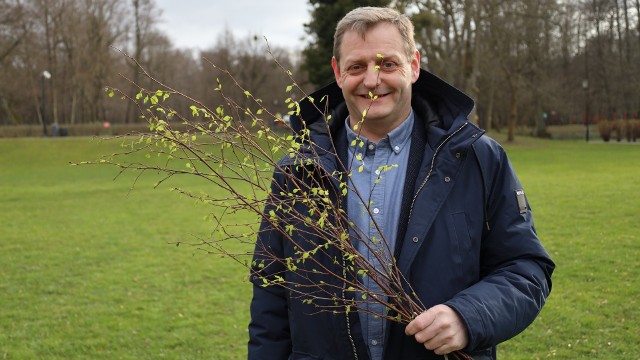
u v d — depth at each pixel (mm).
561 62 48969
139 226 11891
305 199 1889
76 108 59000
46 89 52125
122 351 5461
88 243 10258
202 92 41344
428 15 27219
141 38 54344
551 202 12758
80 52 50844
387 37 2037
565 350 5020
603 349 5000
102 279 7859
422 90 2248
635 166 21219
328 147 2201
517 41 35156
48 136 43031
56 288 7484
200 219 12547
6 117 55812
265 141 1879
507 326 1818
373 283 2014
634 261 7500
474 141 2010
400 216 2025
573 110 52719
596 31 49438
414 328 1781
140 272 8180
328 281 2039
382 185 2084
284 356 2268
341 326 2014
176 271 8180
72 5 50812
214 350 5449
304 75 32406
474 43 31500
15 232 11477
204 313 6430
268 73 49938
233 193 1938
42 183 21953
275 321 2266
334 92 2361
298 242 2088
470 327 1754
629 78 46750
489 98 46500
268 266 2160
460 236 1964
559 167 21812
